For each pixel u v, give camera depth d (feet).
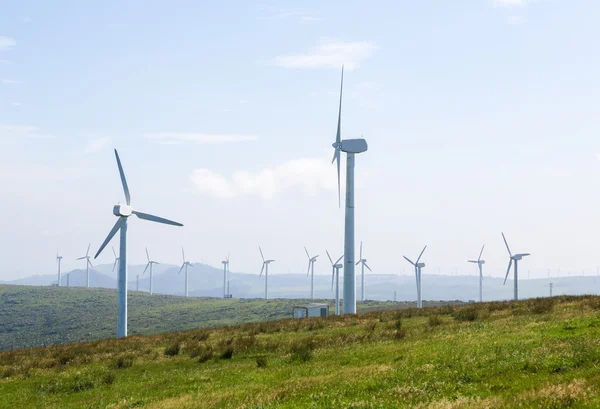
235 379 100.68
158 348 152.46
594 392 53.52
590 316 123.44
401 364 88.33
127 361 132.46
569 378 63.16
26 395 109.70
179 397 88.33
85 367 132.98
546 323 121.60
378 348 114.73
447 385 68.80
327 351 120.78
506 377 69.67
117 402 92.84
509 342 96.89
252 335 159.22
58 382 116.47
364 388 73.00
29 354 161.79
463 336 117.91
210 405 75.77
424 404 59.06
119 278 273.54
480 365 78.59
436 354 93.25
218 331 188.65
